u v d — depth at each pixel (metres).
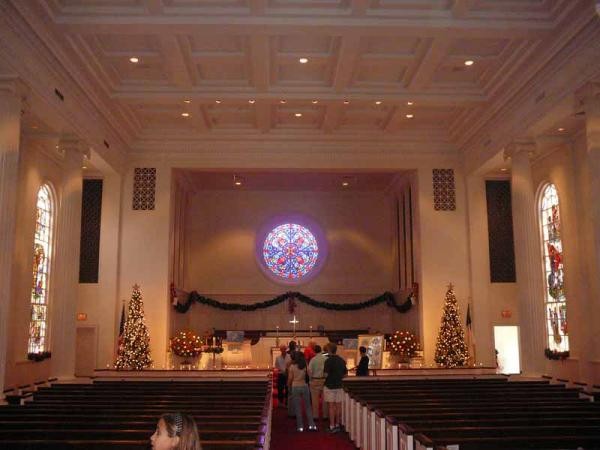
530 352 15.62
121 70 15.44
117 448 5.87
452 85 16.28
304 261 26.08
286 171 21.11
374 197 26.64
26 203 16.08
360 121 19.50
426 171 20.73
